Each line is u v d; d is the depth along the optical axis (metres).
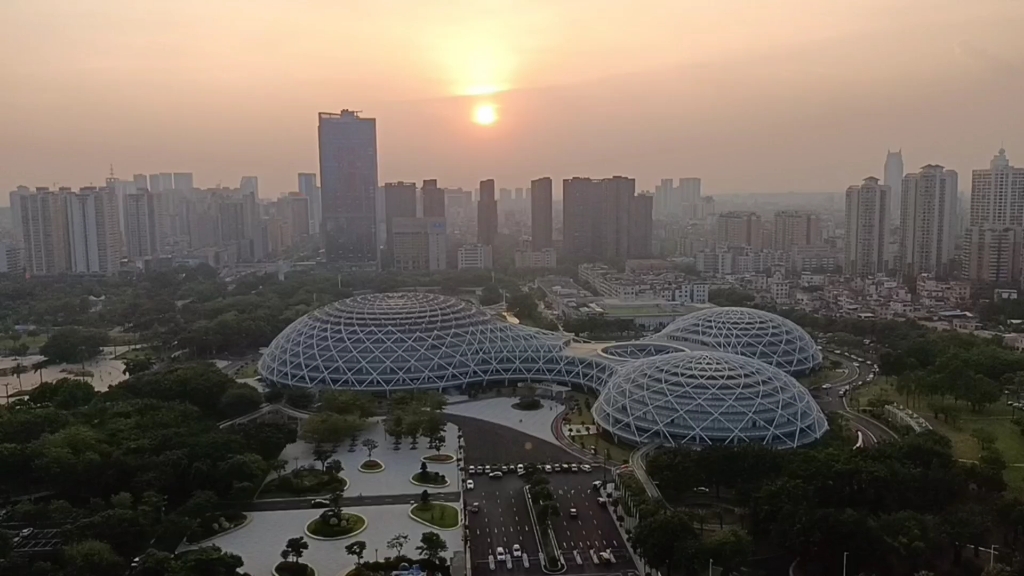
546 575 161.75
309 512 192.38
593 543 176.50
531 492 199.25
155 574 150.00
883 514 166.00
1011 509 165.25
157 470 192.12
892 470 183.62
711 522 184.25
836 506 174.50
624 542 176.88
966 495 182.62
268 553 170.62
